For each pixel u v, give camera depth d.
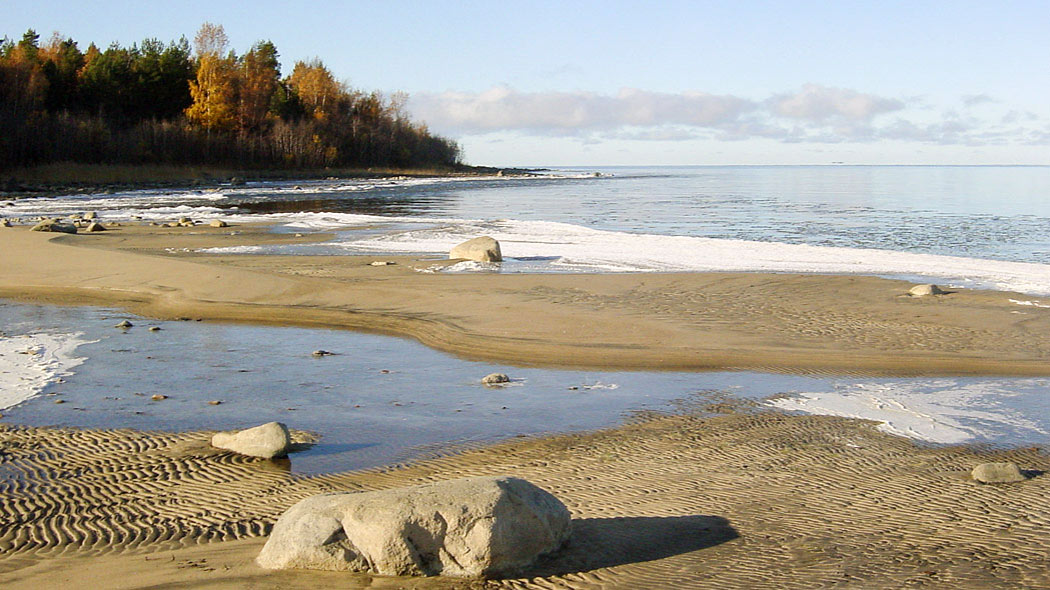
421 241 34.50
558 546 6.99
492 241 28.41
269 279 23.16
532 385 14.22
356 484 9.49
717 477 9.49
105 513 8.61
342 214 50.00
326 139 132.00
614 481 9.37
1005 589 6.20
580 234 37.25
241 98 117.69
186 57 127.81
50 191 72.81
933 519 7.96
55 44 118.56
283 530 6.75
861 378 14.41
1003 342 16.55
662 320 18.44
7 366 15.34
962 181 133.12
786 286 22.28
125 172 92.44
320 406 12.98
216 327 19.00
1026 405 12.78
